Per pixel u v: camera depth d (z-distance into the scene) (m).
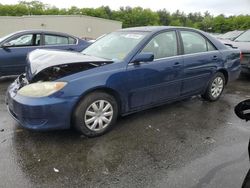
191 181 3.04
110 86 3.91
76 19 41.91
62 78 3.64
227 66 5.69
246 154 3.60
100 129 3.99
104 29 44.50
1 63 6.95
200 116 4.90
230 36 12.41
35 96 3.56
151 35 4.52
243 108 2.06
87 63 3.86
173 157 3.51
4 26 40.78
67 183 2.97
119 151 3.62
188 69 4.91
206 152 3.64
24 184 2.94
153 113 4.96
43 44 7.59
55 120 3.62
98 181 3.01
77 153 3.54
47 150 3.59
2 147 3.63
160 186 2.96
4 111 4.90
